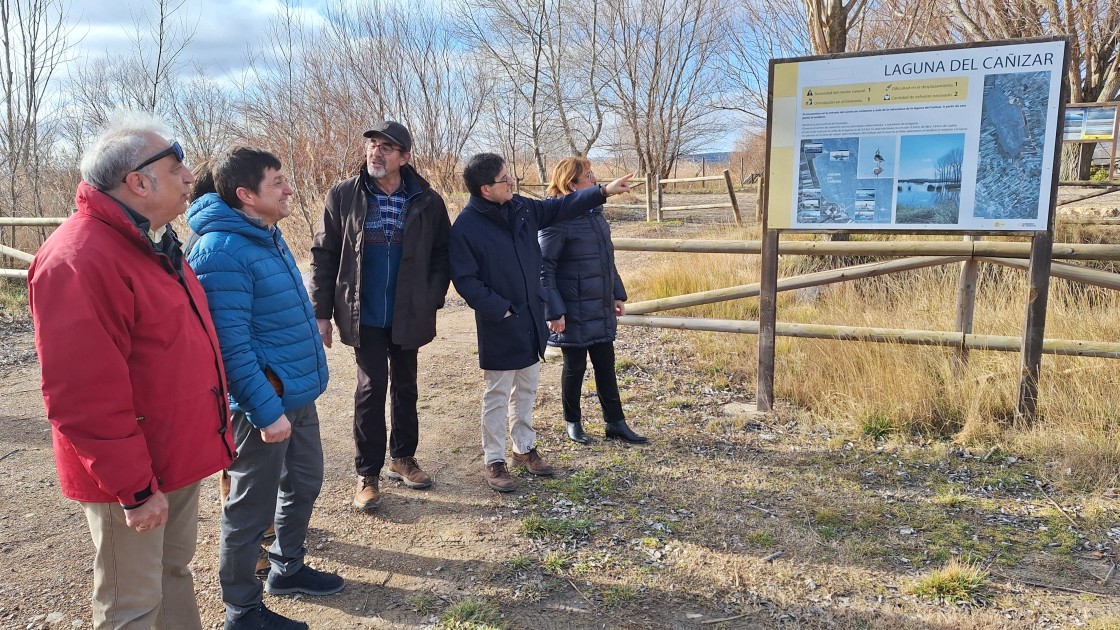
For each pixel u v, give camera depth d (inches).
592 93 892.0
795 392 180.5
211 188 108.5
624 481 142.5
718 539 120.4
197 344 76.9
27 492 144.7
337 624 101.0
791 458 151.3
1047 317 195.3
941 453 149.3
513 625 99.5
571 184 151.1
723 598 104.8
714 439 162.1
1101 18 488.4
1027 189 148.9
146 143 70.7
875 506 129.6
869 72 155.6
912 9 393.7
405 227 125.0
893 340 174.4
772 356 174.6
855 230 164.4
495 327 131.7
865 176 160.7
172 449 74.5
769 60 163.0
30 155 435.8
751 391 189.8
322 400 200.4
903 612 100.5
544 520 126.7
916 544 117.3
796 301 258.4
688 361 217.8
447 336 267.4
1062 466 138.9
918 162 155.9
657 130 976.9
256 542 94.6
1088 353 155.6
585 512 130.5
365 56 611.5
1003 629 96.3
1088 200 394.6
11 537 126.6
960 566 109.5
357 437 132.8
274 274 93.9
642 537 121.5
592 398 188.7
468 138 725.9
